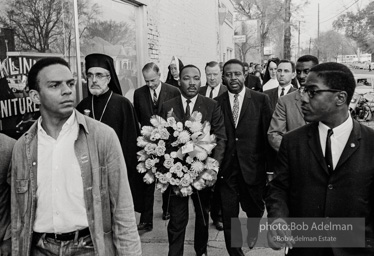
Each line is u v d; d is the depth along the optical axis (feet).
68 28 17.20
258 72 55.16
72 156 7.57
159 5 28.76
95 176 7.61
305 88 8.27
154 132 12.51
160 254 14.94
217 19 61.77
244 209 14.90
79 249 7.56
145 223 17.25
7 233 8.09
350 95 8.00
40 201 7.48
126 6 23.58
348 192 7.80
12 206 7.59
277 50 172.86
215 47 59.98
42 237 7.52
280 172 8.69
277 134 13.65
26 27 14.67
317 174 8.10
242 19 133.08
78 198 7.53
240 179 14.32
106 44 21.13
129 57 24.07
